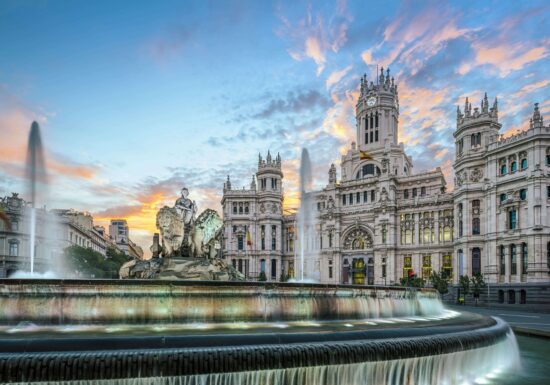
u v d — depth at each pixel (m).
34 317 16.48
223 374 11.40
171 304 17.80
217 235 30.48
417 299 25.62
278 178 138.50
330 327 17.16
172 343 11.75
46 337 12.58
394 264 108.25
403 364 13.77
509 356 19.56
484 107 87.06
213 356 11.30
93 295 17.11
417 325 18.12
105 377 10.52
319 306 20.58
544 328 34.03
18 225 99.19
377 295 23.09
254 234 134.12
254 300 19.03
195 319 17.98
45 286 16.75
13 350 10.69
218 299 18.45
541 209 71.44
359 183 119.81
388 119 130.62
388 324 18.81
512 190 77.25
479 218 84.88
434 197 104.31
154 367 10.81
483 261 83.00
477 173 86.06
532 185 72.69
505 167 79.81
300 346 12.34
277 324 18.38
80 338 11.52
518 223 75.31
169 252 28.92
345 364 12.70
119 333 14.54
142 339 11.69
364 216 116.69
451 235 101.00
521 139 75.38
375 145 129.25
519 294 73.19
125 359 10.69
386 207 110.88
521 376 17.48
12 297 16.42
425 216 106.31
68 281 16.98
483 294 79.81
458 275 88.56
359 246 118.31
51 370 10.26
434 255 103.00
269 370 11.76
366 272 115.31
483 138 86.00
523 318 46.38
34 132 34.44
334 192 123.38
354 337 13.94
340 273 119.19
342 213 121.12
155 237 30.11
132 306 17.38
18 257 98.06
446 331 16.41
